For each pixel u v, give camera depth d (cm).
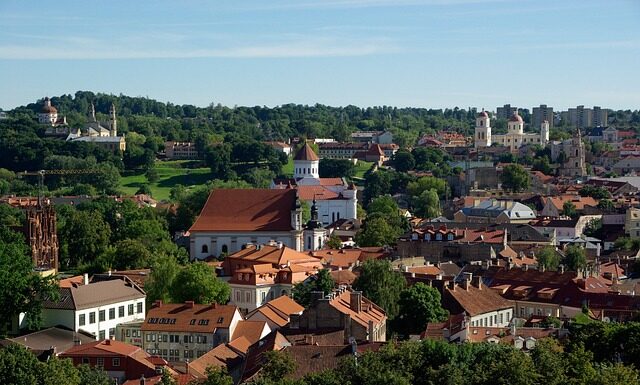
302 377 17738
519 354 17375
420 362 17550
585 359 17162
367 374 16712
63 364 19438
